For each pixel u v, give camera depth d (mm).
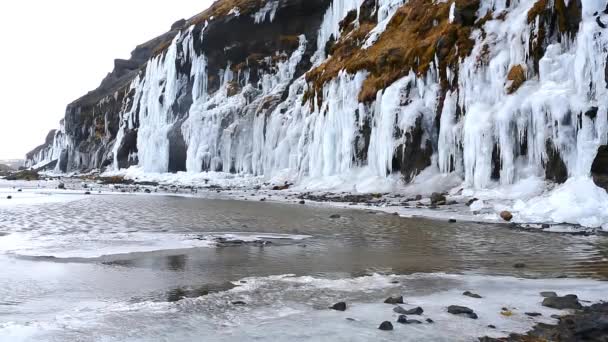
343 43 47625
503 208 21953
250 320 6965
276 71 64125
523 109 24672
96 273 10242
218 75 68875
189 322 6859
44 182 66125
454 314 7234
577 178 21172
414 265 11562
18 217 20781
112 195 37094
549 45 25578
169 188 48375
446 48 31844
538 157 24062
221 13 68688
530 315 7176
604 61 21547
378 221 20594
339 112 39375
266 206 27797
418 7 39844
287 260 12078
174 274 10281
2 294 8469
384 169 33688
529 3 28891
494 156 26188
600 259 12266
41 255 12055
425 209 24672
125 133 87188
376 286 9148
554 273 10617
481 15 31500
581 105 21953
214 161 59562
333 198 32062
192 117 62812
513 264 11703
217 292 8758
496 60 27875
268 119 54250
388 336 6301
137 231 17016
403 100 33500
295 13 64438
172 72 73812
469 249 13875
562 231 17203
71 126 114375
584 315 7059
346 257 12578
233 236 15977
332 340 6156
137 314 7223
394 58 36594
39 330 6406
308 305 7812
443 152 29984
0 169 151000
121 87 104312
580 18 24359
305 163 43594
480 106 27547
